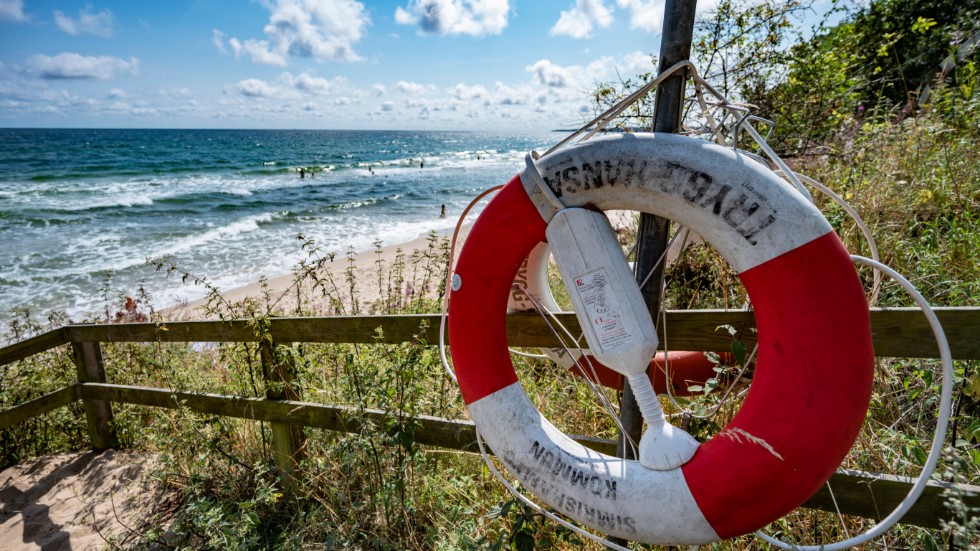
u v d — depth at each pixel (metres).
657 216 1.68
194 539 2.62
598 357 1.57
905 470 1.99
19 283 10.70
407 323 2.45
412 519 2.46
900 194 3.68
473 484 2.57
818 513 2.06
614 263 1.53
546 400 2.90
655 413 1.55
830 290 1.37
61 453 3.77
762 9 4.70
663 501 1.50
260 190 28.20
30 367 4.15
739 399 2.14
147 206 21.91
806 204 1.40
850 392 1.35
